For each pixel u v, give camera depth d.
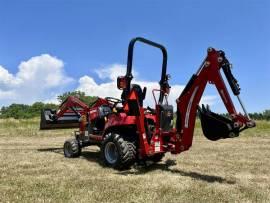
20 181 6.40
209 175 7.22
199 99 7.02
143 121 7.41
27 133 18.05
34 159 8.95
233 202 5.33
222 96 6.64
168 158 9.41
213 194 5.72
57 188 5.90
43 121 10.41
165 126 7.59
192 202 5.29
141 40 7.61
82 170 7.48
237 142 13.88
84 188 5.92
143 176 6.95
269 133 18.08
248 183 6.58
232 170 7.83
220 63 6.66
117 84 7.61
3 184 6.18
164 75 8.15
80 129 9.51
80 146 9.38
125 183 6.32
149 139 7.50
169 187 6.07
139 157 7.55
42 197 5.38
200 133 18.11
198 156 9.83
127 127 7.95
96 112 8.95
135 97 7.39
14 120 28.19
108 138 7.78
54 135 17.23
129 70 7.51
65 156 9.48
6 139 15.18
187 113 7.14
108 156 7.88
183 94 7.19
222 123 6.72
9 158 9.07
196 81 7.00
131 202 5.21
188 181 6.58
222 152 10.74
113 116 8.04
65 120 10.50
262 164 8.62
